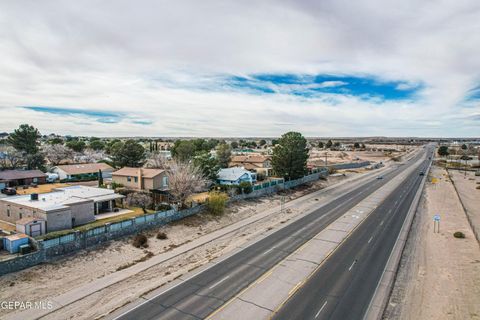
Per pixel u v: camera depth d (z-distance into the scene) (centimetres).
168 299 2122
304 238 3450
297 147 6981
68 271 2572
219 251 3103
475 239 3469
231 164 8550
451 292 2245
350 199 5819
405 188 7150
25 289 2253
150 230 3569
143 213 4094
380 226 3934
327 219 4306
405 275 2519
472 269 2642
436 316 1941
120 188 5250
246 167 8281
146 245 3228
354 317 1898
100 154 10581
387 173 10275
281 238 3466
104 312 1977
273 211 4878
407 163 14088
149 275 2566
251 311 1955
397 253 2989
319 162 11831
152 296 2170
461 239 3466
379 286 2308
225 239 3516
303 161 7000
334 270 2584
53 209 3203
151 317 1898
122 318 1895
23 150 7262
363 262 2758
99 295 2220
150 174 5209
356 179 8831
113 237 3212
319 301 2081
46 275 2466
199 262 2812
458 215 4625
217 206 4378
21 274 2409
